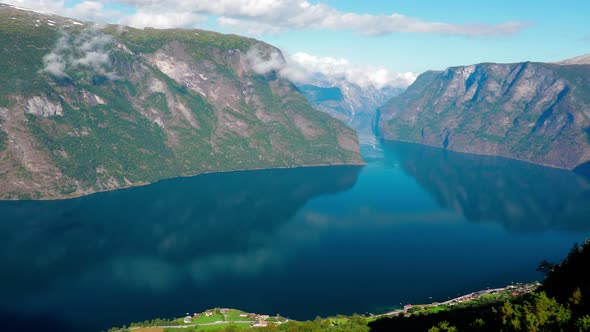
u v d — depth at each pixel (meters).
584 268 119.50
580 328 83.00
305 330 169.25
